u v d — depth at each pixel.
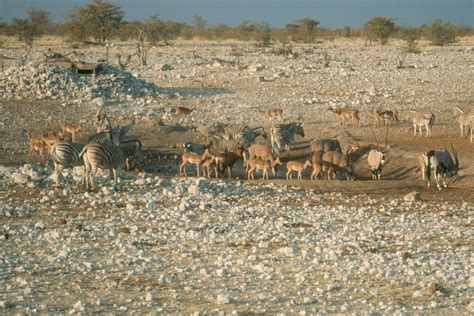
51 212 48.94
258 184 61.81
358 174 71.75
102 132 71.88
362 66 147.00
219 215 49.25
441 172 62.56
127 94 104.38
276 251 39.91
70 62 111.44
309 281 34.28
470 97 109.06
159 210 50.06
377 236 44.03
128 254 38.94
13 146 79.12
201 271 35.34
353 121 92.50
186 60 162.62
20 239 41.88
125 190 55.97
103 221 46.72
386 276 34.88
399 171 71.75
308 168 74.19
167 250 39.97
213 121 93.69
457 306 30.34
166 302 30.94
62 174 59.47
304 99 108.00
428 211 52.62
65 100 99.19
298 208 52.78
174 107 100.81
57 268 36.16
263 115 96.88
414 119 84.31
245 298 31.55
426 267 36.66
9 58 164.12
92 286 33.22
